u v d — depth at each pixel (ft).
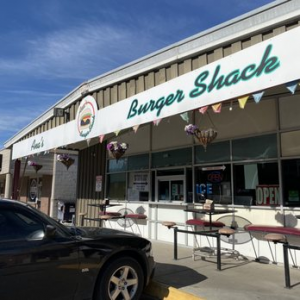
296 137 25.44
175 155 34.55
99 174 44.68
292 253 24.54
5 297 13.33
